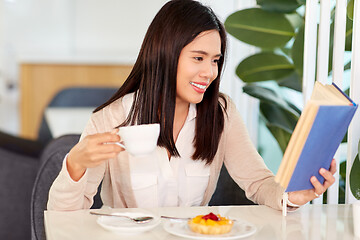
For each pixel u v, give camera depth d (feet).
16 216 7.21
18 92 16.92
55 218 3.73
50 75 15.93
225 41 4.70
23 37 16.80
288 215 3.93
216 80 4.82
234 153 5.14
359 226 3.37
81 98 13.91
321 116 3.36
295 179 3.66
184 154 4.90
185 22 4.31
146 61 4.50
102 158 3.58
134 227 3.31
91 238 3.27
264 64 6.33
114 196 4.90
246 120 7.60
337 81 4.82
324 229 3.56
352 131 4.66
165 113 4.51
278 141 6.30
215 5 8.74
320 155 3.67
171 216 3.80
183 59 4.36
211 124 4.87
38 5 16.72
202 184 5.00
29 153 7.56
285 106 5.86
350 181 4.64
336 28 4.77
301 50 5.94
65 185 3.89
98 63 16.14
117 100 4.89
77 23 16.94
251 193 4.85
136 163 4.79
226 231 3.31
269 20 6.16
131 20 17.07
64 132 8.37
